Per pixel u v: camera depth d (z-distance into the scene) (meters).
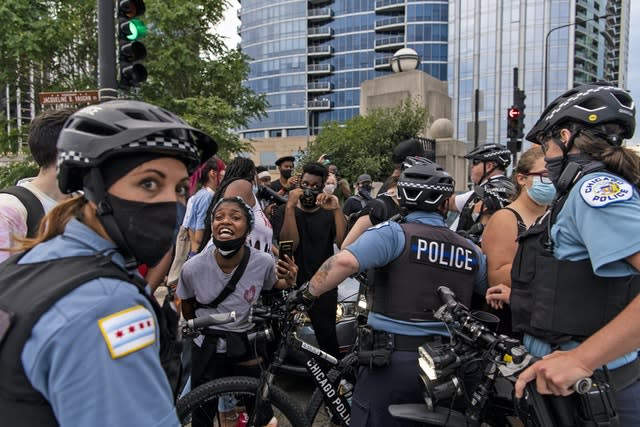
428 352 1.95
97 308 0.92
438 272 2.19
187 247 4.73
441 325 2.16
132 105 1.13
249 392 2.50
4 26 12.42
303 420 2.53
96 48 14.35
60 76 14.45
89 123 1.05
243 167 3.78
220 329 2.68
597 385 1.52
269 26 84.00
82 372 0.88
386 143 19.73
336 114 81.19
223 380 2.47
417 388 2.14
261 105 17.28
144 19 13.74
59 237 1.08
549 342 1.68
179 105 14.71
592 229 1.49
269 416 2.50
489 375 1.94
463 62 67.00
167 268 1.35
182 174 1.13
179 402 2.39
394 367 2.15
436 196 2.28
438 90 20.41
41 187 2.32
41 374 0.90
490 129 64.50
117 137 1.02
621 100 1.64
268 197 4.95
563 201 1.66
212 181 4.82
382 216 3.23
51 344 0.88
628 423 1.62
